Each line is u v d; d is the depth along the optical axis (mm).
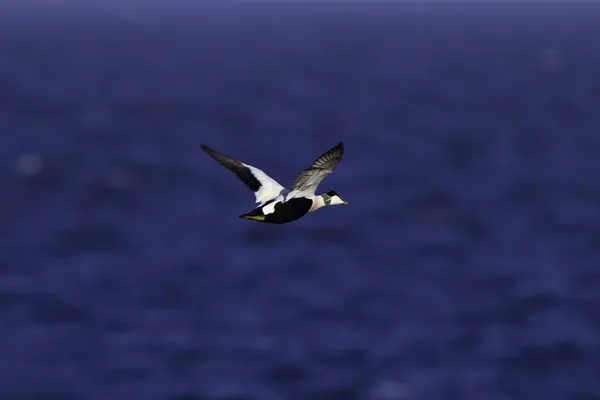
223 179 88688
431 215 73250
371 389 40719
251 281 55281
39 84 185750
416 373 42219
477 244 64062
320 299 51688
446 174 90438
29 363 43438
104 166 94875
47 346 45312
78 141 113125
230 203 78312
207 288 53906
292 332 46781
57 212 74625
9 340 45906
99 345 45375
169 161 98188
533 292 52562
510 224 69875
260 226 68312
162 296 52500
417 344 45156
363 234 66625
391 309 50031
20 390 40906
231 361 43531
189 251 62219
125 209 75938
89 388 41094
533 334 46344
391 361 43312
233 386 41094
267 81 196125
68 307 50281
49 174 90562
